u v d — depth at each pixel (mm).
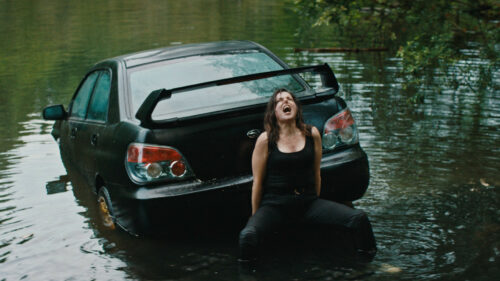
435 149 5863
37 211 4715
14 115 8422
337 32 15812
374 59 11680
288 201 3582
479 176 5023
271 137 3570
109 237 4125
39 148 6715
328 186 3893
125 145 3879
